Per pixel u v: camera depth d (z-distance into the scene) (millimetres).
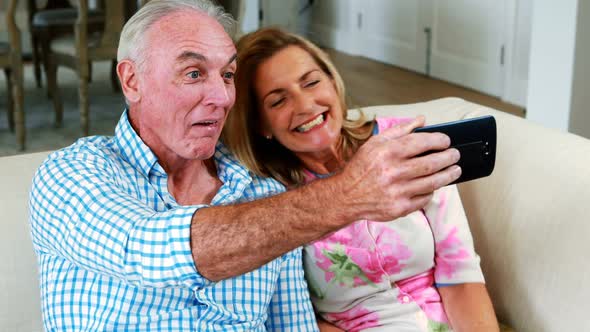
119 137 1228
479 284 1426
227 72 1190
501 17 4527
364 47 6035
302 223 915
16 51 3896
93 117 4609
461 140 1054
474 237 1569
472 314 1404
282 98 1364
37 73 5293
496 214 1521
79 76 4066
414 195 896
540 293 1421
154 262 952
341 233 1394
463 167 1062
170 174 1258
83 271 1140
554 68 3484
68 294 1142
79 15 3945
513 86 4516
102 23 4543
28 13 4730
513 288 1480
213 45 1147
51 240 1106
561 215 1401
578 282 1349
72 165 1127
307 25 6680
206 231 937
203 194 1299
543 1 3469
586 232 1351
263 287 1259
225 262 935
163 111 1161
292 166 1446
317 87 1370
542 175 1471
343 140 1467
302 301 1358
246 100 1374
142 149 1207
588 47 3387
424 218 1434
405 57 5559
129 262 967
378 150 882
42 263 1192
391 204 881
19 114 3984
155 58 1141
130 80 1176
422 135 896
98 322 1132
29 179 1379
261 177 1376
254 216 929
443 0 5039
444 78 5176
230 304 1216
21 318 1311
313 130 1378
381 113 1707
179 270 946
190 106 1152
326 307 1452
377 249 1396
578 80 3424
